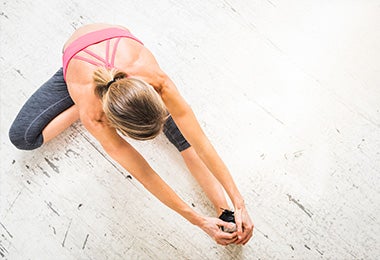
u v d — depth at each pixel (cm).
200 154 141
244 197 174
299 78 183
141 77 119
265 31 186
